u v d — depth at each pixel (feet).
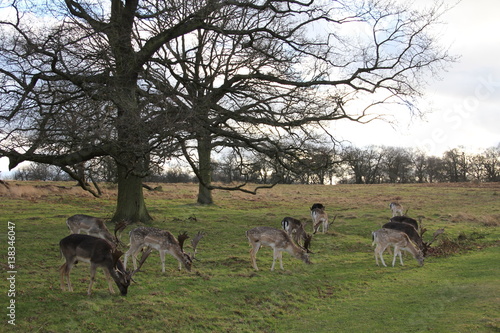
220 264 44.70
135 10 53.88
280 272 43.01
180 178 188.65
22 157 43.37
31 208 79.05
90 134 40.50
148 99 46.29
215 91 57.98
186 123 44.78
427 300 34.73
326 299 36.22
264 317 31.91
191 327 29.35
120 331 27.94
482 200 119.24
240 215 81.51
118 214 65.00
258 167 60.18
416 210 97.04
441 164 232.94
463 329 27.20
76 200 94.07
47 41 40.91
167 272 40.63
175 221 69.31
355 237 62.95
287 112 57.47
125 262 40.40
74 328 27.68
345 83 63.26
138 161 46.80
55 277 37.14
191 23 51.62
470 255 53.01
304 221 75.20
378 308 33.45
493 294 34.99
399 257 50.83
